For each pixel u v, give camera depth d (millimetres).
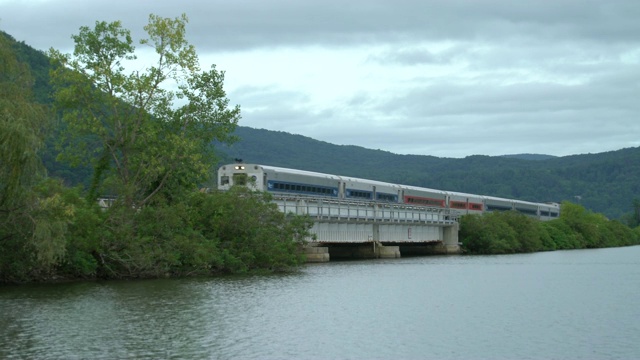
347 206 93250
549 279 64250
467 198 141000
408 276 66188
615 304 44562
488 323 36406
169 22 65375
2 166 42281
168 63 65625
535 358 28188
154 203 65938
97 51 65562
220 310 39875
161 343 30109
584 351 29469
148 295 46562
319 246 92188
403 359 27891
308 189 92750
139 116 64938
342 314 39062
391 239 104812
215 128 69312
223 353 28375
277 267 69312
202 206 68125
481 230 126812
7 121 41781
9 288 50250
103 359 27062
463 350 29547
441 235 122438
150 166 64188
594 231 170500
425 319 37594
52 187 54406
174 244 61125
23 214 45875
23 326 33875
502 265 86812
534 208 173625
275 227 70562
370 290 52094
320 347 29828
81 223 54906
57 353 27984
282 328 34188
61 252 46094
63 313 38062
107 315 37469
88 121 63469
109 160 66438
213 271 64875
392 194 115188
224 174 85250
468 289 53812
